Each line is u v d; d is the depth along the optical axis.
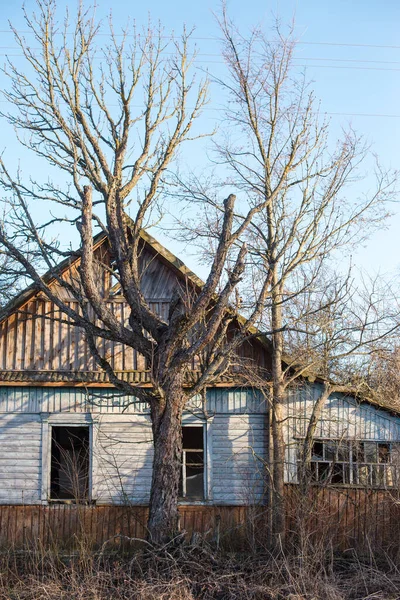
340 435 18.45
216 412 18.62
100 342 18.78
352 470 18.23
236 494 18.22
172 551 14.34
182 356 14.59
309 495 16.95
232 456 18.42
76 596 13.45
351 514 17.58
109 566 14.86
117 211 15.67
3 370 18.47
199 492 19.86
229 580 13.96
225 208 15.07
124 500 18.03
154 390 14.39
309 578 13.98
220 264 14.72
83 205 14.52
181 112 16.62
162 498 14.63
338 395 18.62
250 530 16.41
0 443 18.34
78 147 16.31
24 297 18.53
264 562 15.19
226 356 15.33
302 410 18.56
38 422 18.44
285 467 18.20
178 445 14.91
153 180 16.05
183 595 13.35
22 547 17.12
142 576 13.89
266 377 18.48
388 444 18.50
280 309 18.38
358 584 14.41
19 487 18.12
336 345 18.52
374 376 21.98
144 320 15.43
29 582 14.36
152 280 19.20
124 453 18.42
